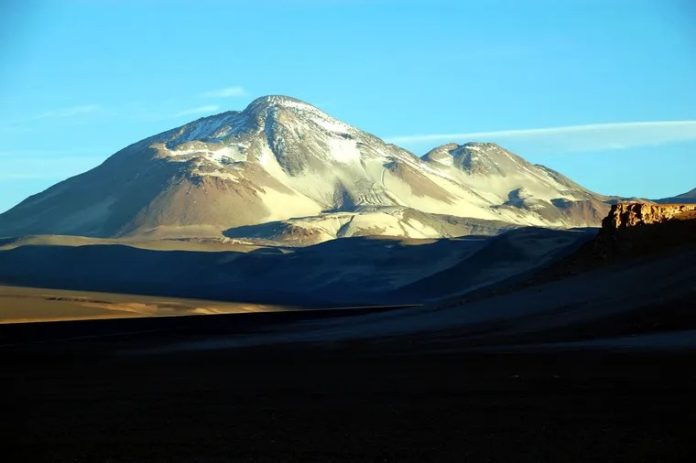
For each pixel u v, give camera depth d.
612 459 29.11
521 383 47.03
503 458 29.73
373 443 32.56
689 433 32.31
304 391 47.88
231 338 103.62
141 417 40.06
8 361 79.25
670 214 105.38
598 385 44.59
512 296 101.38
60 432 36.41
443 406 40.41
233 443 33.22
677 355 56.41
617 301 83.69
